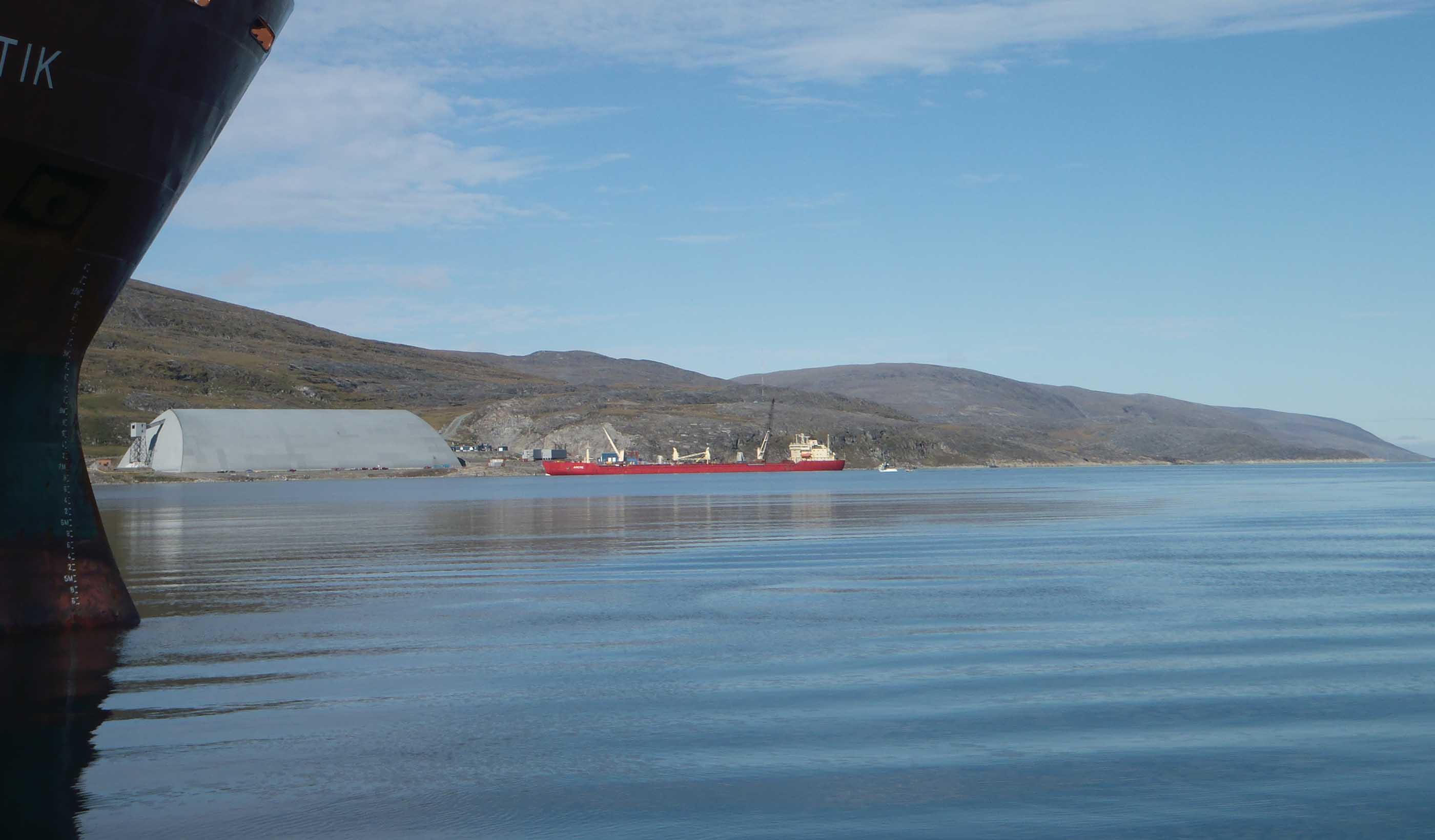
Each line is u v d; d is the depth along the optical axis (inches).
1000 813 431.2
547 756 516.1
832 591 1143.6
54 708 624.7
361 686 677.9
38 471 883.4
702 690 654.5
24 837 416.5
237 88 900.0
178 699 646.5
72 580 904.3
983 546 1732.3
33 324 848.3
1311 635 834.8
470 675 710.5
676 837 408.8
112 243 852.0
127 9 768.9
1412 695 621.9
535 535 2140.7
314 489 6766.7
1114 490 5300.2
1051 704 605.9
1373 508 3164.4
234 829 423.5
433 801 452.8
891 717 580.7
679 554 1633.9
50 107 758.5
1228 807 436.5
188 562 1599.4
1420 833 407.5
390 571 1430.9
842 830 414.6
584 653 786.2
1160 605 1010.1
